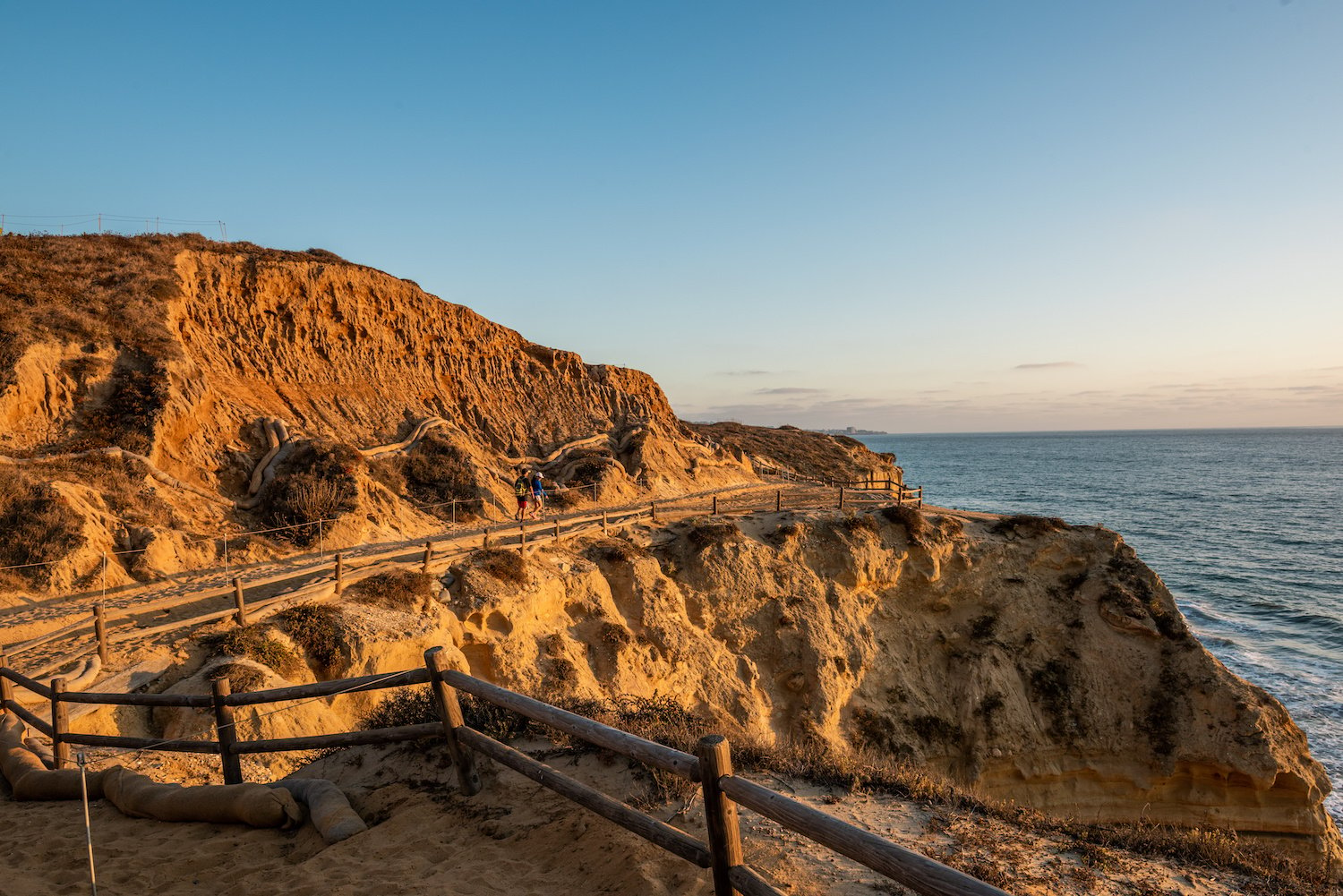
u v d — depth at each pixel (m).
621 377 55.97
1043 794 26.48
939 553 30.17
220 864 5.82
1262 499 100.62
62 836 6.47
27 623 16.28
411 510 30.86
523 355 48.84
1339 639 40.09
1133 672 27.33
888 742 26.19
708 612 27.39
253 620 16.84
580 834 5.79
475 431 41.59
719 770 4.27
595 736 5.02
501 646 21.33
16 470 21.45
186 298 32.62
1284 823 24.17
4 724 9.30
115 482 23.20
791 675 27.03
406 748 8.00
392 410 37.66
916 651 29.44
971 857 6.79
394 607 19.38
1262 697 25.17
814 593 28.89
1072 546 30.77
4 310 26.52
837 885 5.50
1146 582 29.23
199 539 23.09
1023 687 28.06
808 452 76.88
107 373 26.97
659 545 28.92
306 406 34.25
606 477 40.44
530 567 23.92
